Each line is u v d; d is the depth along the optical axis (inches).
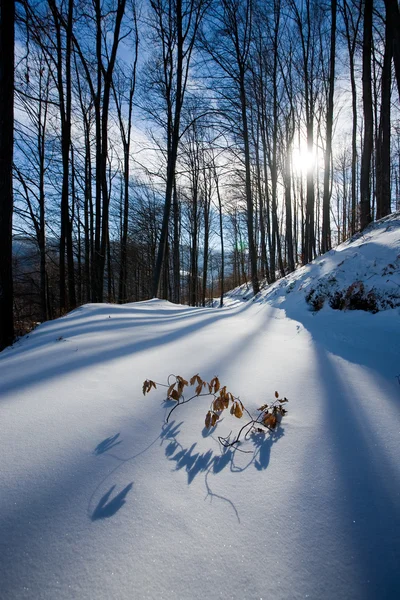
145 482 48.3
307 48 423.8
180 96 379.2
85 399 76.2
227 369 97.0
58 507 42.9
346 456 54.6
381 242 172.7
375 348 106.6
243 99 414.3
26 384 86.8
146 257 826.8
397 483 47.8
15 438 59.2
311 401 74.9
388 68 273.1
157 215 688.4
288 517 42.1
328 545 38.1
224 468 52.0
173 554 36.6
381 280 143.1
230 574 34.5
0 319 191.6
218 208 906.1
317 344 120.3
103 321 178.4
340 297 154.8
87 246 490.0
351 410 70.2
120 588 32.8
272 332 147.3
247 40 412.8
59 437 60.0
